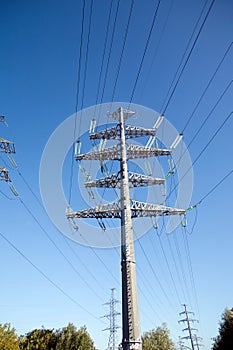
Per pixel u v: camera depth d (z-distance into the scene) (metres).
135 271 15.17
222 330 43.53
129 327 13.67
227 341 41.84
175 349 53.31
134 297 14.34
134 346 13.25
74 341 44.72
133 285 14.62
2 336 36.50
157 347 52.28
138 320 13.89
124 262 15.38
